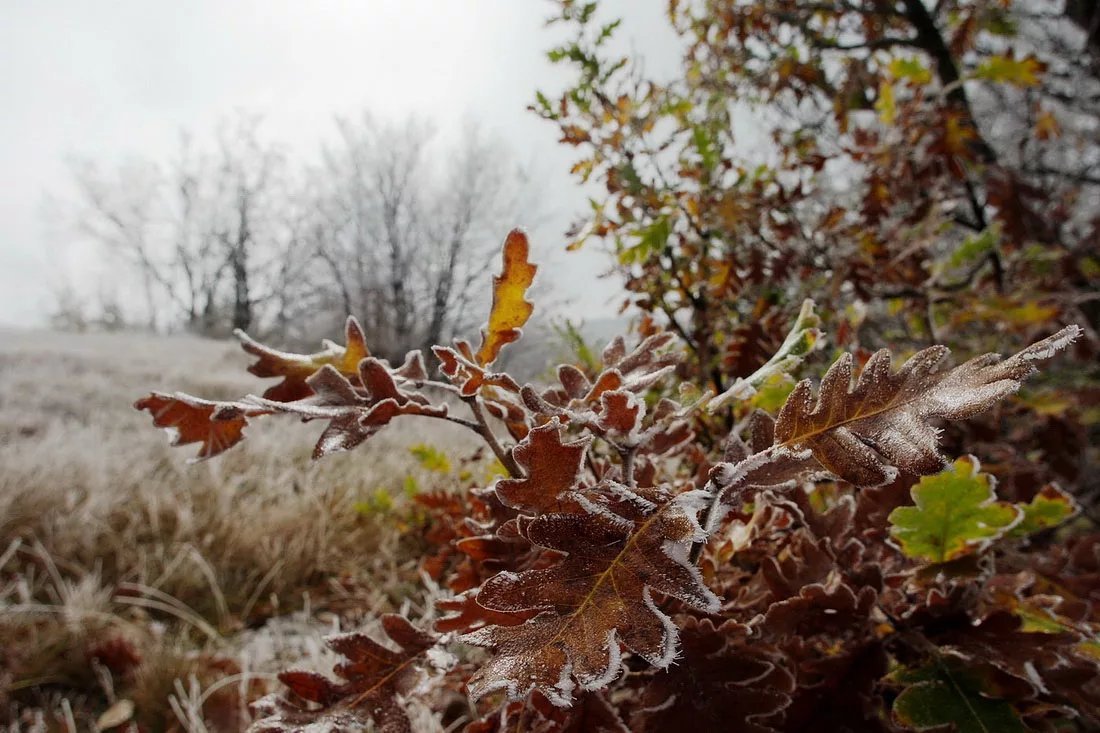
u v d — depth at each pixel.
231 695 1.04
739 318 0.86
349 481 1.77
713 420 0.73
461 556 0.81
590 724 0.34
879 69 1.17
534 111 0.76
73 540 1.47
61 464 1.76
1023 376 0.25
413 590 1.31
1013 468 0.78
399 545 1.50
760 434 0.35
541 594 0.26
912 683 0.39
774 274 0.82
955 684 0.39
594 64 0.74
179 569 1.40
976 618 0.43
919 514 0.40
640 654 0.24
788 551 0.45
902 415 0.28
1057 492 0.48
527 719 0.37
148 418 2.56
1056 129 1.43
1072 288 1.12
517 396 0.41
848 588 0.38
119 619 1.21
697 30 1.14
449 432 2.08
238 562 1.47
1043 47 1.71
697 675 0.34
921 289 0.99
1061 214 1.36
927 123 0.96
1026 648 0.39
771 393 0.50
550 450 0.30
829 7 1.23
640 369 0.41
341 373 0.41
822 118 1.17
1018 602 0.44
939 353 0.29
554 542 0.27
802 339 0.39
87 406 2.61
